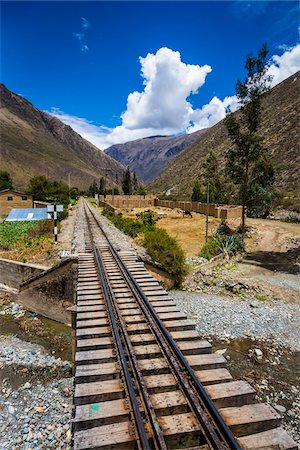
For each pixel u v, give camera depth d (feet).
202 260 67.26
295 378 28.02
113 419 14.99
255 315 41.65
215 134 465.88
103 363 20.22
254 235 97.14
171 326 25.44
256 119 92.73
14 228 95.45
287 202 168.96
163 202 216.95
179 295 49.26
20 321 47.83
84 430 14.07
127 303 31.01
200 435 14.10
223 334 36.42
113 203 207.00
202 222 121.70
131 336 23.73
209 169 193.98
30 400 26.55
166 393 16.70
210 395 16.28
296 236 92.73
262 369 29.45
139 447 13.08
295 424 21.97
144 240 60.85
